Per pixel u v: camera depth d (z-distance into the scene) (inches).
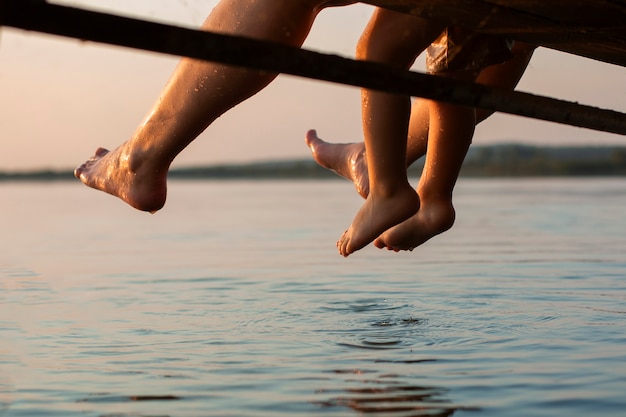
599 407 115.6
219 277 264.8
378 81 89.7
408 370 136.9
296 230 473.7
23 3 68.4
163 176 151.0
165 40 75.8
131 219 613.0
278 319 185.6
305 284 243.9
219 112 138.8
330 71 85.8
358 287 235.1
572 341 157.5
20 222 591.5
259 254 340.2
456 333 166.9
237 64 80.3
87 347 159.2
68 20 70.9
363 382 130.0
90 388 129.6
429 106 153.9
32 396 125.5
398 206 144.3
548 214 570.3
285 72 83.1
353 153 177.0
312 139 187.2
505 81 157.9
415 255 323.3
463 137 153.3
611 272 262.8
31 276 275.0
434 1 105.3
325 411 115.0
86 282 258.1
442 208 158.2
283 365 141.9
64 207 812.6
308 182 2162.9
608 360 142.0
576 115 116.9
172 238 437.1
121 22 73.4
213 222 561.9
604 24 117.0
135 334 170.9
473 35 129.3
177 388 128.5
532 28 120.5
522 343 156.2
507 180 1688.0
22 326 181.0
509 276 255.4
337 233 446.3
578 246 350.0
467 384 128.0
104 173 155.8
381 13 131.1
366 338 163.5
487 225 482.0
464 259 306.5
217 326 178.5
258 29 126.9
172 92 141.3
